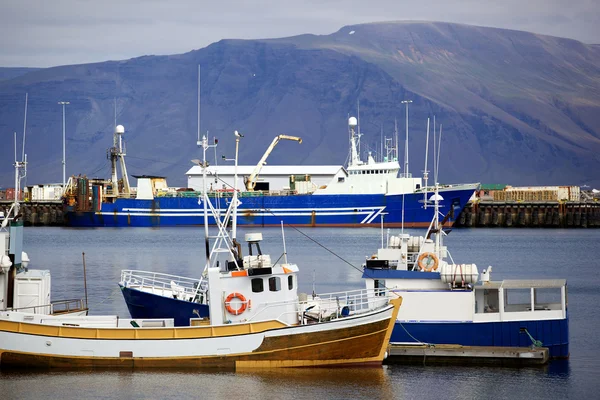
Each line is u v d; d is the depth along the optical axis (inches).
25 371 4840.1
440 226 5762.8
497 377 4985.2
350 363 4995.1
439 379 4918.8
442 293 5295.3
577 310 7509.8
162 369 4827.8
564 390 4776.1
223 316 4992.6
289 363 4889.3
